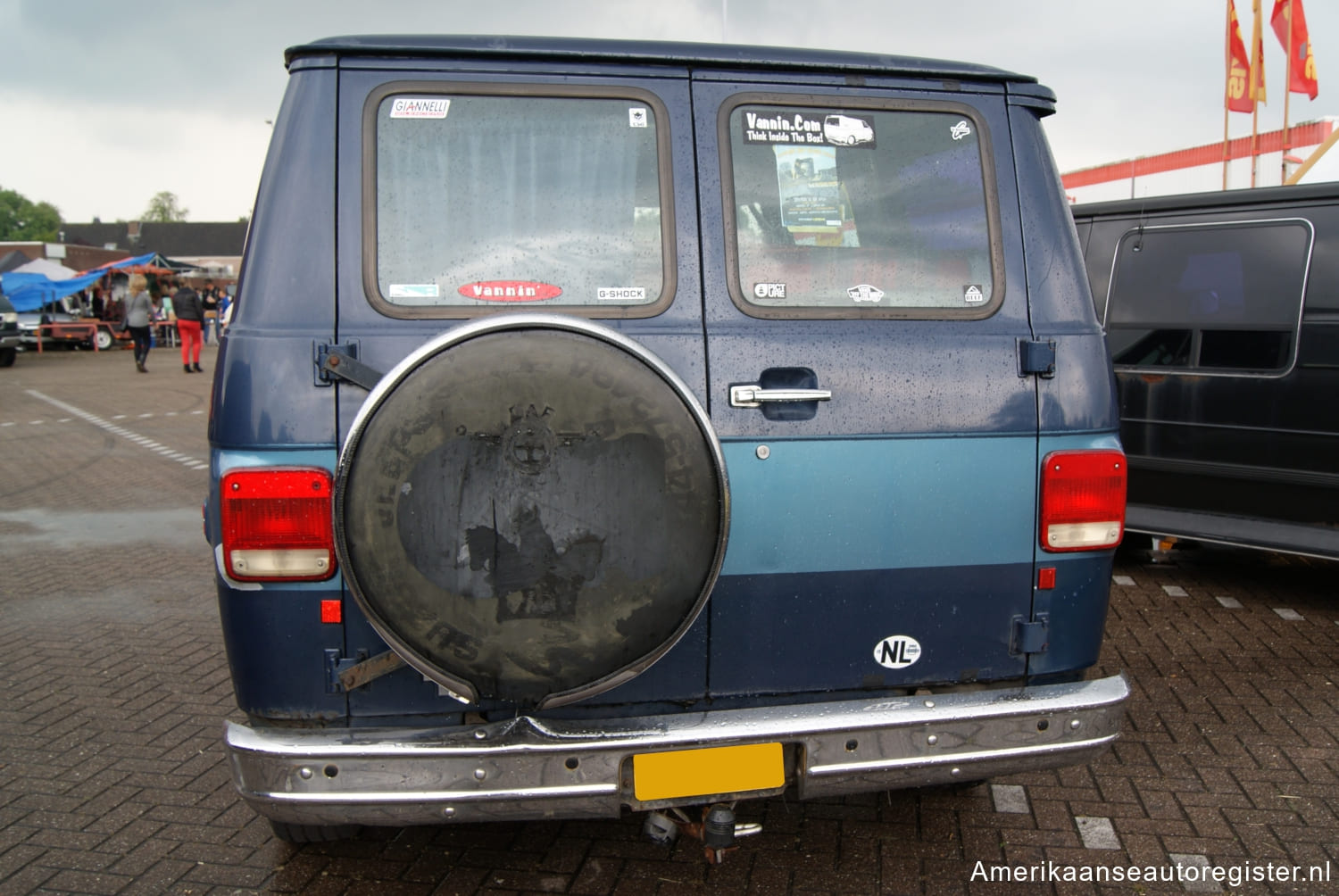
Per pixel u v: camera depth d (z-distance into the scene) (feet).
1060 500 8.65
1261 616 17.51
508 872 9.78
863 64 8.68
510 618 7.11
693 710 8.28
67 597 19.21
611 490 7.10
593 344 7.16
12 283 92.17
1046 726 8.30
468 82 8.18
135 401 53.31
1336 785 11.41
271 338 7.70
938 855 10.02
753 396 8.12
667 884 9.53
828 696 8.56
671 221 8.30
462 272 8.04
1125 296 19.48
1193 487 18.65
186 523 25.64
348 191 7.97
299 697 7.93
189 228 278.05
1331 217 16.79
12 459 35.60
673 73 8.43
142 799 11.36
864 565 8.43
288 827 9.87
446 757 7.43
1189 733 12.83
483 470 7.01
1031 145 9.04
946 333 8.55
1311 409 16.94
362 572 7.02
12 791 11.55
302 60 8.10
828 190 8.58
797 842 10.27
